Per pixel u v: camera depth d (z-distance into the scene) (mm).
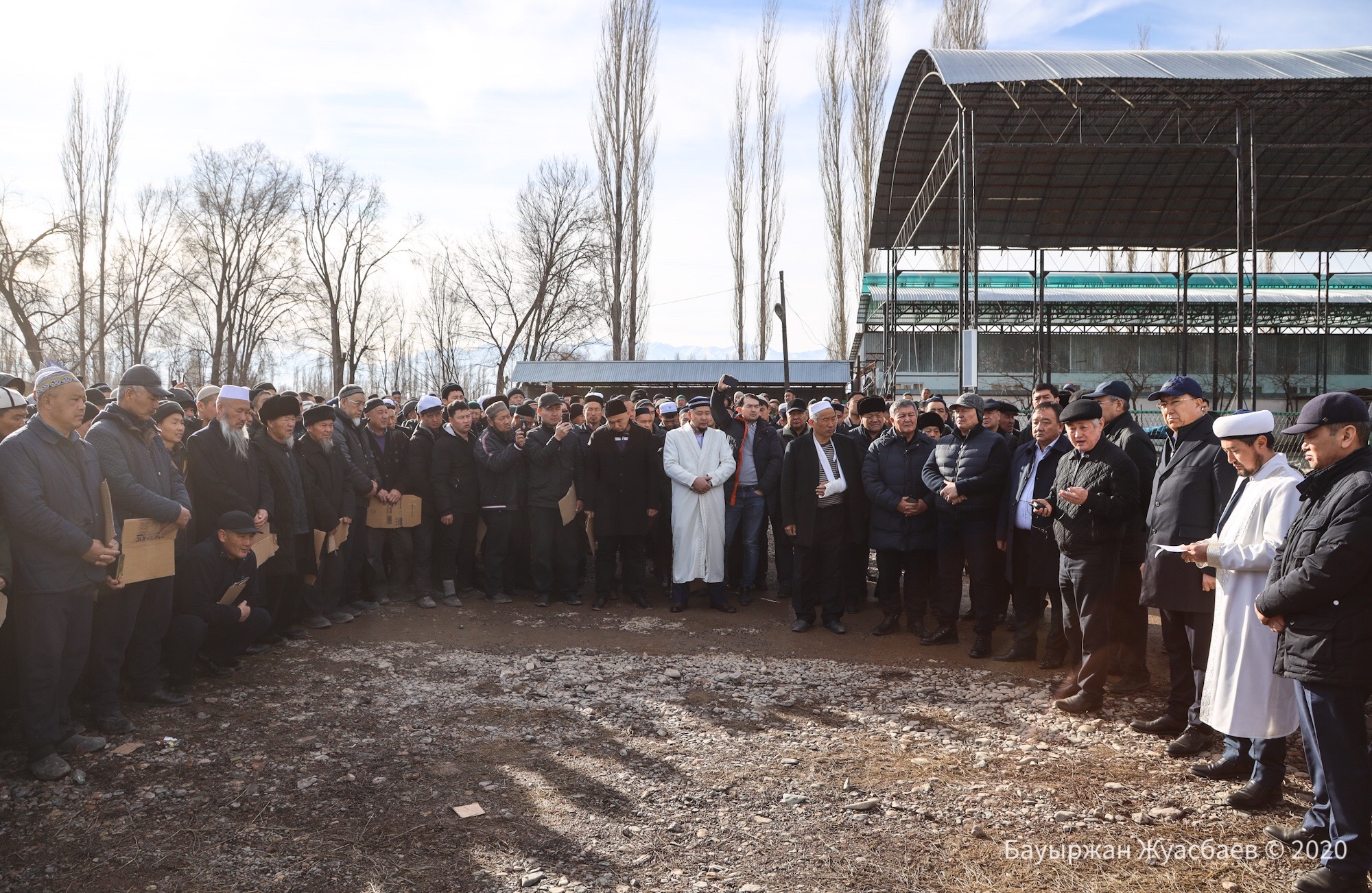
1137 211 26750
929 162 24266
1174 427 5004
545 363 28984
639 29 35406
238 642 5949
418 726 5102
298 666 6195
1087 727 5223
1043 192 25469
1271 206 26641
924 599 7457
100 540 4656
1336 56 18375
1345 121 21312
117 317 36688
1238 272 18484
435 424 8398
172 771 4398
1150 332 34625
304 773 4422
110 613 4816
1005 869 3557
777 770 4555
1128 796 4242
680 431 8305
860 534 7652
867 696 5816
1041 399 6820
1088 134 22078
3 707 4941
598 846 3730
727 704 5613
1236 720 4035
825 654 6836
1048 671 6395
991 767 4613
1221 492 4668
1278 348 34688
